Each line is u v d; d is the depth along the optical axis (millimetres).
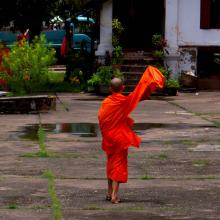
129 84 33719
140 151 16172
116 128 10859
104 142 10984
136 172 13633
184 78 34156
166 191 11852
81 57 36375
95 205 10766
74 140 17891
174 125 21047
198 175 13359
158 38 35531
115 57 34469
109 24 35969
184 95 32531
